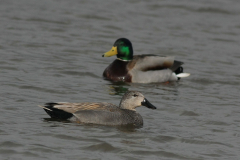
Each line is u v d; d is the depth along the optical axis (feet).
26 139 36.01
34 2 101.91
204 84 60.44
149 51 75.77
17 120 40.27
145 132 39.93
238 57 75.77
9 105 44.50
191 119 44.52
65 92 51.26
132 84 60.29
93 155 34.14
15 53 66.74
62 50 71.72
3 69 58.44
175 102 50.49
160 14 99.71
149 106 43.14
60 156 33.47
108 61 69.31
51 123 40.14
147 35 85.05
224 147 37.35
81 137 37.27
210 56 75.36
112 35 83.56
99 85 56.75
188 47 79.71
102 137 37.68
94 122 41.01
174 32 88.33
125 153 34.91
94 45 76.84
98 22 91.20
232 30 92.02
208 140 38.68
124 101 43.78
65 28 85.35
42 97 48.60
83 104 41.91
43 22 87.81
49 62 64.13
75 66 63.77
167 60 63.82
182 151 36.09
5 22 84.79
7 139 35.63
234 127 42.55
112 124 41.19
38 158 32.94
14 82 53.01
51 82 54.75
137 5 105.29
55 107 40.73
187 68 68.08
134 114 42.86
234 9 105.29
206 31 90.33
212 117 45.34
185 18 98.07
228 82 61.36
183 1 108.99
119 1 107.76
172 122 43.34
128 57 62.75
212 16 100.63
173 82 62.44
